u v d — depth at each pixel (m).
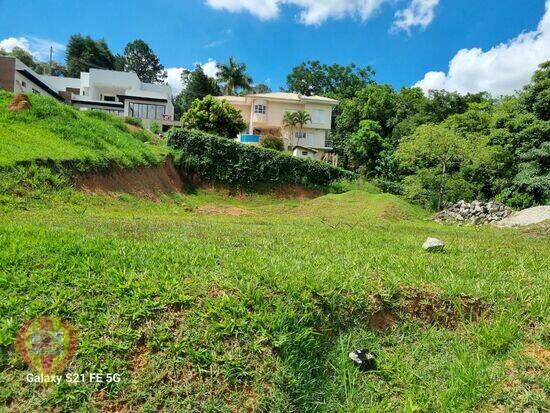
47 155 15.73
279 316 4.10
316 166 33.66
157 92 51.09
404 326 4.74
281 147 44.03
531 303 5.05
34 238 5.59
